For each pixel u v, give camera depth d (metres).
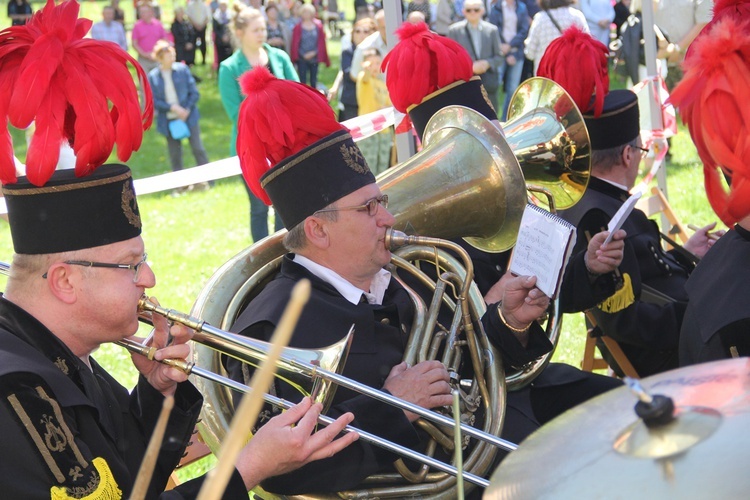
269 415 2.57
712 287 2.69
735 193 2.30
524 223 2.95
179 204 10.04
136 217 2.23
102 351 5.62
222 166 5.58
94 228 2.14
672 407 1.37
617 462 1.36
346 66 9.45
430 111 3.49
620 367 3.99
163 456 2.40
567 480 1.39
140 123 2.24
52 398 2.04
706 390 1.46
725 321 2.57
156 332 2.37
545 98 3.71
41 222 2.12
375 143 8.05
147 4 13.69
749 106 2.23
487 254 3.53
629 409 1.51
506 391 2.96
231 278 2.88
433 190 3.09
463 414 2.80
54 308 2.15
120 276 2.18
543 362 3.13
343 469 2.52
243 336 2.39
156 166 12.36
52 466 1.98
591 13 11.37
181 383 2.43
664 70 8.25
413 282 3.17
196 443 3.21
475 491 2.78
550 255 2.85
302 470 2.51
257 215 7.70
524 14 12.12
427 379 2.65
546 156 3.63
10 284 2.19
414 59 3.46
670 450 1.33
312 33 14.92
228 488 2.12
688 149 10.25
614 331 3.75
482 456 2.75
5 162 2.12
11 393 1.99
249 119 2.84
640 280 3.65
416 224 3.06
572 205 3.72
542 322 3.38
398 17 4.10
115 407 2.34
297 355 2.40
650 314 3.71
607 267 3.42
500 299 3.30
